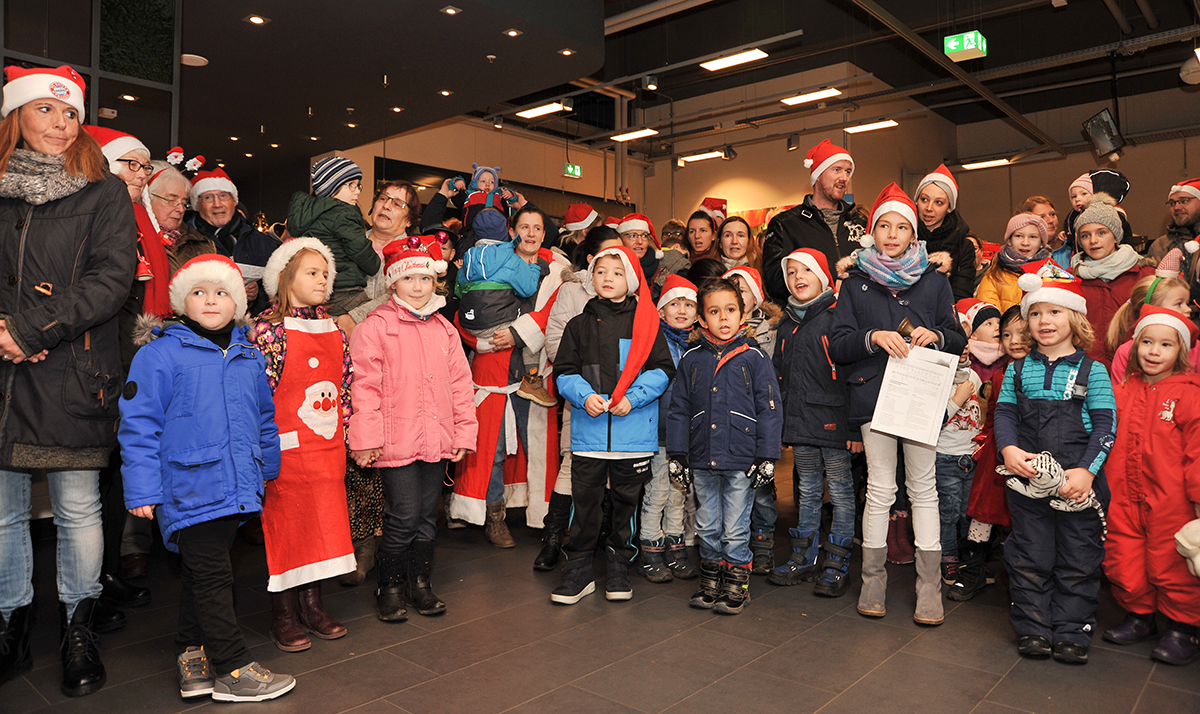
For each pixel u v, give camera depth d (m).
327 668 2.29
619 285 2.96
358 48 6.48
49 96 2.12
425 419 2.72
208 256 2.17
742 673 2.26
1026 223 3.92
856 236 3.46
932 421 2.54
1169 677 2.24
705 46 11.44
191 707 2.05
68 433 2.09
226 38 6.23
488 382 3.59
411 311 2.76
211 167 11.14
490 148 11.68
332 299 3.32
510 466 3.82
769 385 2.80
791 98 9.55
